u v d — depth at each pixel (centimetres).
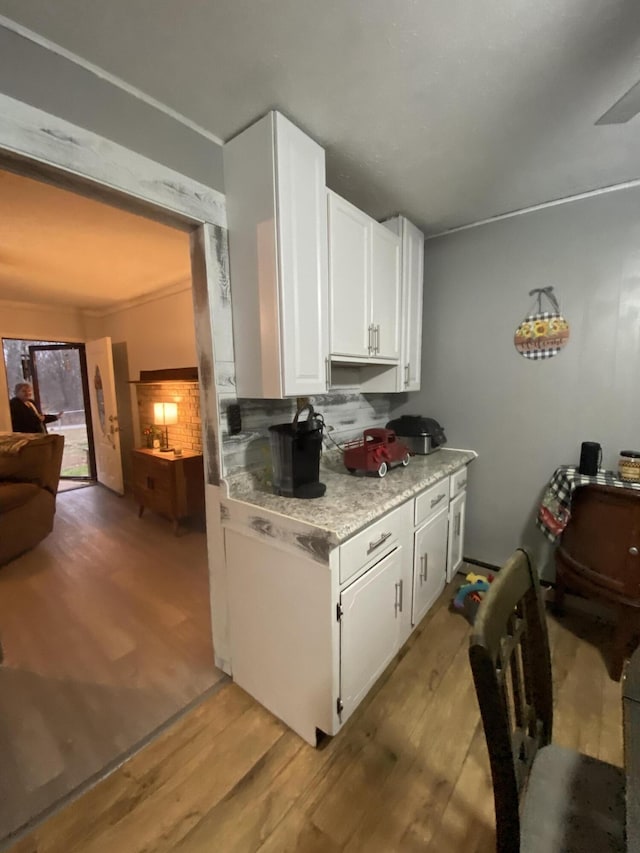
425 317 259
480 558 253
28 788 124
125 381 460
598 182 186
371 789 123
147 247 257
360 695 145
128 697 159
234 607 160
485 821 113
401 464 209
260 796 121
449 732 142
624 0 94
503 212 218
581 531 186
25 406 451
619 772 82
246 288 148
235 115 133
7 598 233
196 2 93
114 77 115
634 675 76
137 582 251
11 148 97
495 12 97
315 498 154
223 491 157
